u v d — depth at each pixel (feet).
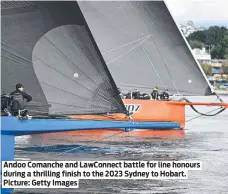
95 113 94.94
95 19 179.11
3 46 91.91
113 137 149.38
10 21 92.27
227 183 92.94
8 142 84.38
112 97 95.30
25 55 92.43
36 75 92.68
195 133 166.20
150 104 166.30
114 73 181.57
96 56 94.58
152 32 182.09
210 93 183.42
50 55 93.35
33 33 92.99
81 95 94.53
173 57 182.80
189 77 183.01
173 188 88.79
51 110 93.09
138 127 92.22
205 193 86.07
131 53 181.98
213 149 130.41
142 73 183.11
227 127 189.88
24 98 89.40
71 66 94.12
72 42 94.32
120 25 180.75
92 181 92.27
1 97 87.35
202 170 103.14
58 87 93.50
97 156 115.75
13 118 83.97
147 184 91.04
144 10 180.86
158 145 135.23
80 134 152.56
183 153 123.03
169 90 184.03
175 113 169.48
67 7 94.07
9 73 92.02
